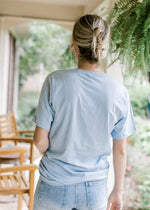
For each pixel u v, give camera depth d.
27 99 7.68
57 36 8.38
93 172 1.20
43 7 3.83
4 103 4.34
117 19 1.53
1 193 1.95
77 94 1.12
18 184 2.06
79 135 1.15
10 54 5.16
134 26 1.42
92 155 1.20
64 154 1.16
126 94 1.20
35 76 7.96
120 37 1.52
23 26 5.40
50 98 1.12
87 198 1.19
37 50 8.12
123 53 1.53
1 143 3.26
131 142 4.27
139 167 3.52
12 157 2.88
